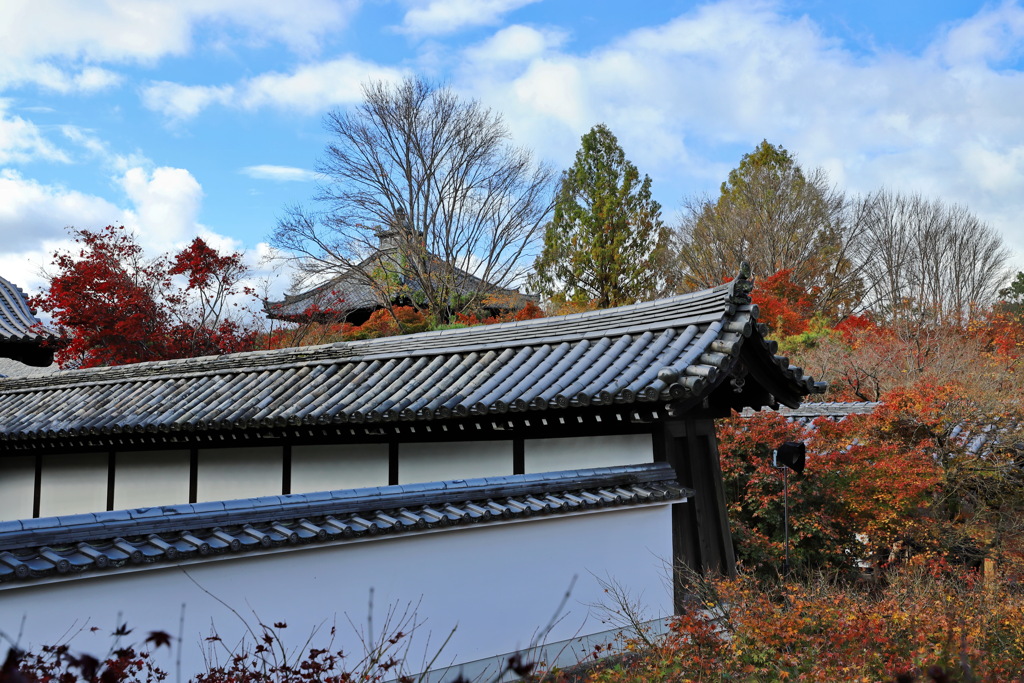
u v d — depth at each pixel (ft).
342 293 97.76
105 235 62.03
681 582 24.61
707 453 27.84
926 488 37.65
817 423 40.86
